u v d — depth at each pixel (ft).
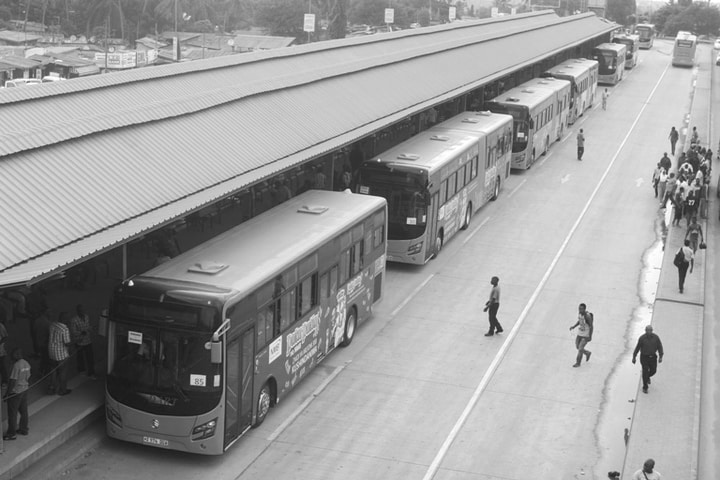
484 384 82.74
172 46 365.61
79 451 65.36
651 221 146.72
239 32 440.45
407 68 157.07
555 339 95.09
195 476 63.72
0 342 66.08
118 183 75.41
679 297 110.01
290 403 76.43
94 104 89.71
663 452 70.95
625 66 369.91
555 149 201.77
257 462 66.28
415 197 109.50
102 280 95.40
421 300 104.63
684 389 83.41
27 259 60.23
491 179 147.64
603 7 623.77
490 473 66.69
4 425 64.80
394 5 513.86
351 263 87.56
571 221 143.95
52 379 69.62
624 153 201.46
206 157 88.07
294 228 81.05
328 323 82.69
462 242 128.67
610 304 107.24
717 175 181.98
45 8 378.73
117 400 64.13
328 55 148.05
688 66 392.68
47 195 68.69
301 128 108.17
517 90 192.34
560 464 68.74
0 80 271.90
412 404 77.71
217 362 61.98
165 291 62.49
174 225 103.40
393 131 168.55
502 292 109.19
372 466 66.74
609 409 79.05
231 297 62.75
